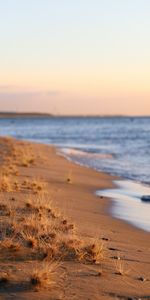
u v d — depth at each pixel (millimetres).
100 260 10109
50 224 12398
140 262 10500
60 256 10031
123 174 33969
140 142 80688
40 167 32750
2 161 31922
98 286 8609
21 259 9672
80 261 9922
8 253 9859
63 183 25312
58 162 39656
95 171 34719
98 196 22109
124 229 14773
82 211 17031
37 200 15969
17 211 14094
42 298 7934
